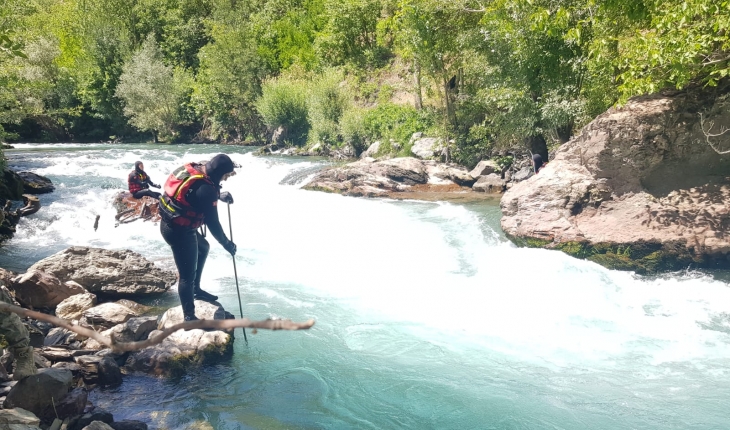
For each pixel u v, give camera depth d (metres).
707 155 8.95
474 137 18.08
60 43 38.81
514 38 14.37
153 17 39.22
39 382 4.38
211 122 32.34
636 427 4.67
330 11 30.00
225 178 6.20
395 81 27.39
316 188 15.91
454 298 7.64
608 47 12.48
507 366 5.77
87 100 33.38
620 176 9.44
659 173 9.24
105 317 6.38
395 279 8.41
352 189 15.48
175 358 5.59
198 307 6.45
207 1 41.59
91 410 4.64
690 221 8.68
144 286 7.57
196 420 4.69
